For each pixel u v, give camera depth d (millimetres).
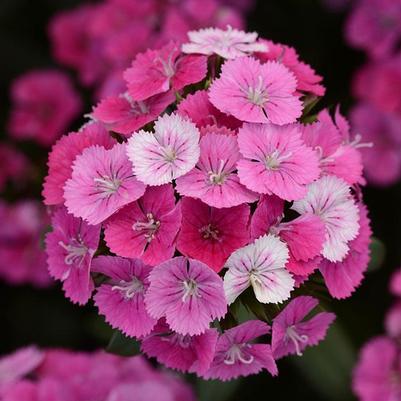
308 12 650
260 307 383
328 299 412
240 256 368
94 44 602
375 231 604
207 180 373
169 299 372
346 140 414
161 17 579
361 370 514
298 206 382
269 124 383
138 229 374
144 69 406
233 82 389
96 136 397
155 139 379
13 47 666
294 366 546
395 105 590
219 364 394
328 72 642
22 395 464
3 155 618
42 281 597
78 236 386
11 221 595
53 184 397
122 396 473
